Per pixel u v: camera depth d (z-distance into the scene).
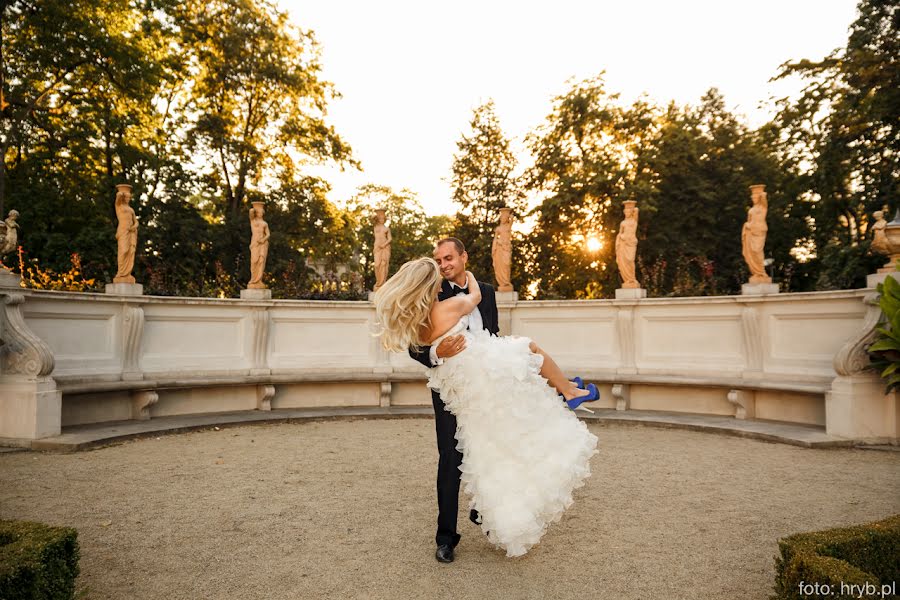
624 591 2.99
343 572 3.24
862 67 15.34
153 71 17.14
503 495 3.20
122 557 3.42
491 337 3.48
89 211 18.14
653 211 19.58
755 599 2.88
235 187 23.66
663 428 7.84
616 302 9.16
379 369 9.62
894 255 6.63
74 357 7.43
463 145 26.14
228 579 3.14
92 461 5.77
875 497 4.55
